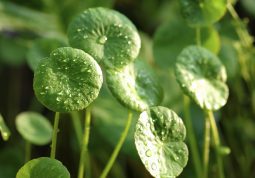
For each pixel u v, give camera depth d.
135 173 0.44
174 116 0.28
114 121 0.42
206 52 0.32
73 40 0.29
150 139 0.27
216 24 0.42
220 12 0.34
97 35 0.30
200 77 0.32
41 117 0.37
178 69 0.31
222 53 0.41
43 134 0.36
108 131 0.41
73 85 0.26
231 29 0.42
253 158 0.44
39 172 0.26
